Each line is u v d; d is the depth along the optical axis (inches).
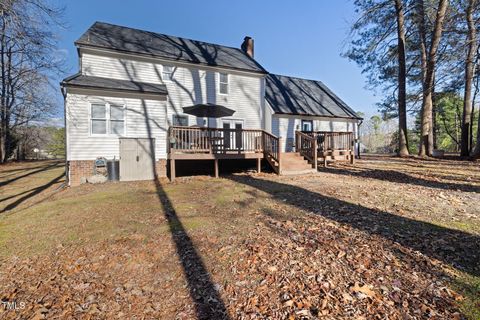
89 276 125.8
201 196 282.7
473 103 709.3
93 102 394.0
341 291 104.4
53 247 160.6
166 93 434.3
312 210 215.0
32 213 238.2
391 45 693.3
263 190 300.8
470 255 128.9
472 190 271.6
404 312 91.1
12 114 868.0
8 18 339.0
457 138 1202.6
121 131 410.9
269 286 110.1
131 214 222.4
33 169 670.5
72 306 104.0
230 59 618.2
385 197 251.1
